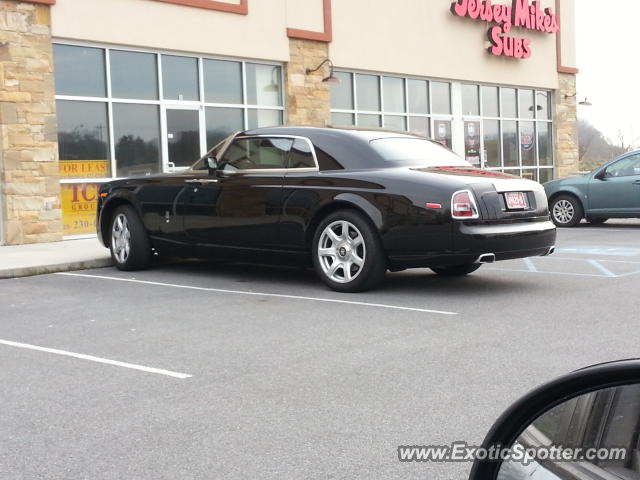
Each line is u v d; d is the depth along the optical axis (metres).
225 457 3.38
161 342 5.66
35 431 3.77
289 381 4.55
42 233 12.38
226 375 4.71
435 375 4.60
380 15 18.09
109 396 4.33
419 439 3.56
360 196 7.45
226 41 14.96
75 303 7.42
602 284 7.87
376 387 4.38
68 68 12.80
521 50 21.78
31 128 12.22
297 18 16.27
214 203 8.54
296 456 3.38
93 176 13.15
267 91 16.02
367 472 3.19
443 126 20.20
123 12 13.31
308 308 6.88
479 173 7.62
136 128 13.76
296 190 7.87
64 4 12.54
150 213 9.22
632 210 14.71
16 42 12.02
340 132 7.98
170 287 8.28
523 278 8.46
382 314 6.53
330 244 7.82
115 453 3.46
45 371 4.91
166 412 4.02
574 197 15.38
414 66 19.00
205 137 14.87
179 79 14.45
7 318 6.75
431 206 7.09
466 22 20.45
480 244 7.02
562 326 5.89
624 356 4.93
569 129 24.27
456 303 6.98
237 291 7.91
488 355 5.05
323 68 16.78
